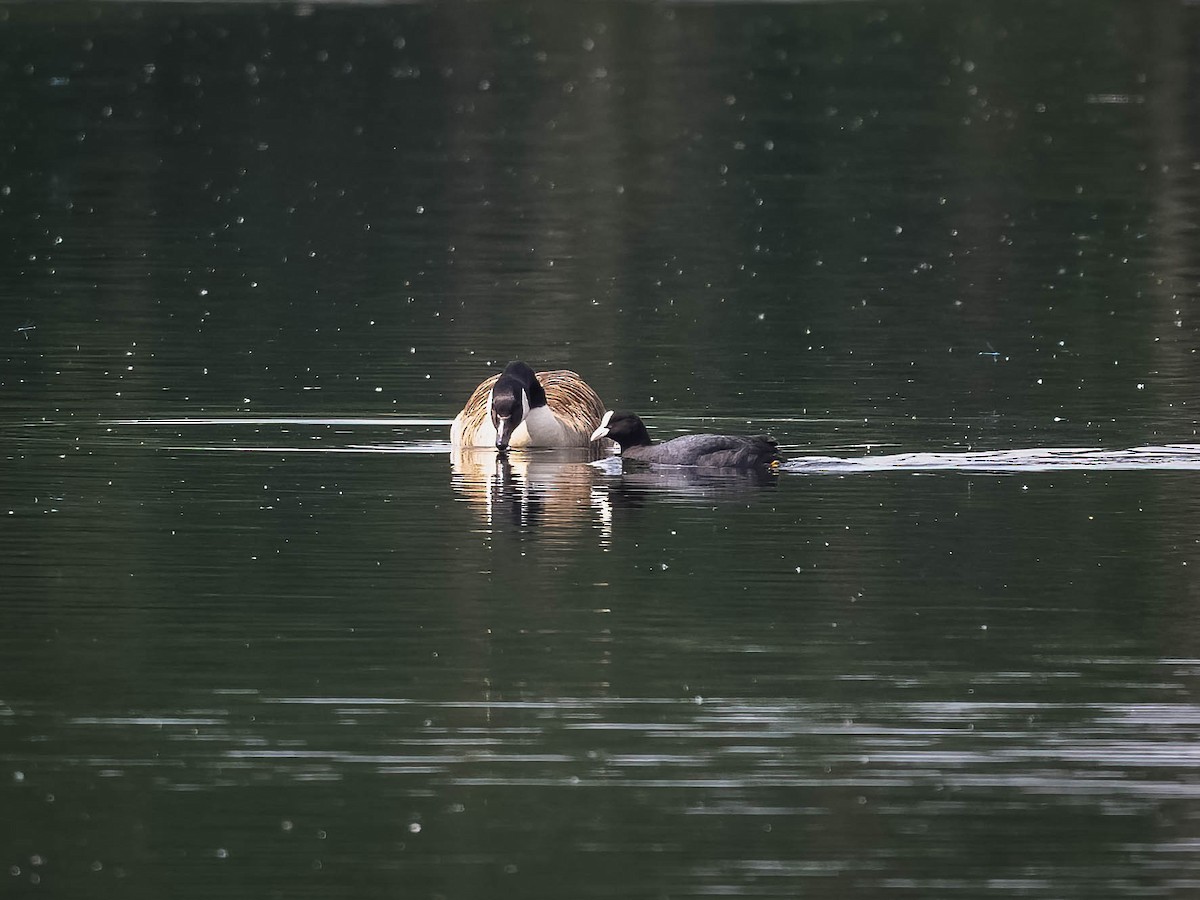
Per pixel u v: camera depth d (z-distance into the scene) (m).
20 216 35.19
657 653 13.77
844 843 10.91
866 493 18.30
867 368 24.19
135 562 15.92
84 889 10.41
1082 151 42.25
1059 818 11.21
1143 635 14.15
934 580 15.48
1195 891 10.42
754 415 21.72
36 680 13.23
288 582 15.42
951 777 11.76
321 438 20.70
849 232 34.09
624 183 39.00
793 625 14.38
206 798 11.48
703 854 10.78
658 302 28.59
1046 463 19.36
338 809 11.33
